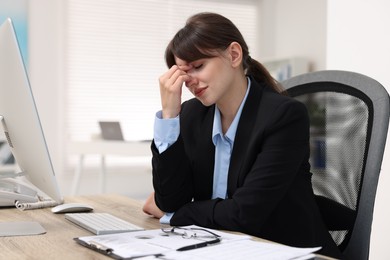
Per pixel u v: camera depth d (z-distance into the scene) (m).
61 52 5.26
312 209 1.26
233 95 1.31
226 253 0.85
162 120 1.30
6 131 1.26
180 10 5.83
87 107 5.44
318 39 5.46
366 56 2.40
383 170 2.30
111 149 3.99
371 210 1.21
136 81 5.66
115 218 1.24
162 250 0.87
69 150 4.21
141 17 5.66
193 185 1.36
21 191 1.38
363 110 1.30
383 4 2.30
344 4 2.51
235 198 1.17
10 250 0.94
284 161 1.19
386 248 2.28
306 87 1.46
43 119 5.19
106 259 0.86
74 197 1.71
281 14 6.02
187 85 1.27
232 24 1.27
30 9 5.05
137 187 5.62
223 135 1.34
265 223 1.22
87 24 5.43
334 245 1.24
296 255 0.84
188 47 1.22
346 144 1.32
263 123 1.23
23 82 1.07
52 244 0.99
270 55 6.20
